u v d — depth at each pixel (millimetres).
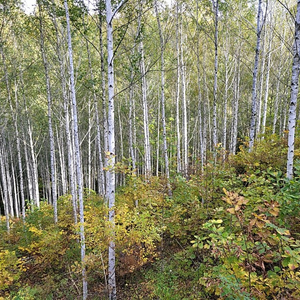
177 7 8875
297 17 4305
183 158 13703
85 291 5176
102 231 4867
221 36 11211
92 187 23953
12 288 6031
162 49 8352
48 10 6785
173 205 5785
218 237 2725
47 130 16500
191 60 12484
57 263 6758
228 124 18953
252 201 3371
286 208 3168
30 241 7902
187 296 3965
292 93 4449
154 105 16891
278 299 2572
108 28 4344
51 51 9125
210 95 14930
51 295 5586
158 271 5133
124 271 5219
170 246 5953
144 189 6449
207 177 5637
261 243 2705
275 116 12062
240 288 2520
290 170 4500
